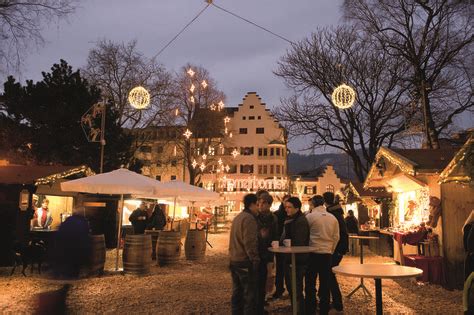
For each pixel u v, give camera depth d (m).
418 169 10.92
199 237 15.09
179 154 50.81
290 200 7.46
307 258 7.18
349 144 27.89
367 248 20.52
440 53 23.86
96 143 24.16
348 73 27.53
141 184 11.94
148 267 11.75
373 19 24.91
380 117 27.23
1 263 13.07
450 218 10.81
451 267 10.63
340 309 7.93
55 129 23.30
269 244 7.56
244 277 6.50
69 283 5.79
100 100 26.08
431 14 23.45
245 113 63.50
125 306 8.17
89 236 5.97
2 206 13.38
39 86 23.91
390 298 9.20
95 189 11.68
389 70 26.81
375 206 20.19
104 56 31.16
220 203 23.47
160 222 15.94
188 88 42.22
